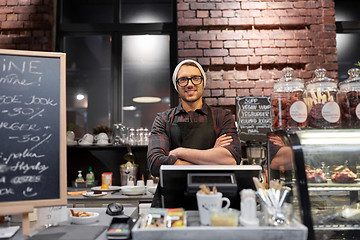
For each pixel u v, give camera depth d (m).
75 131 4.10
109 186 3.31
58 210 1.38
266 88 3.73
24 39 3.85
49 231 1.27
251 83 3.74
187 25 3.77
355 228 1.31
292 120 1.43
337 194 1.33
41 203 1.21
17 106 1.28
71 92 4.44
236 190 1.20
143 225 1.10
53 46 4.10
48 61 1.35
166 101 4.34
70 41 4.46
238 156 1.79
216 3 3.81
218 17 3.78
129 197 2.81
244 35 3.77
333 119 1.39
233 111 3.73
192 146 1.92
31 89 1.31
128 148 3.60
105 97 4.84
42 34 3.88
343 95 1.46
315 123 1.41
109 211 1.59
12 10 3.89
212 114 1.99
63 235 1.21
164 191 1.32
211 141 1.94
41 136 1.28
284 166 1.36
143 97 4.30
